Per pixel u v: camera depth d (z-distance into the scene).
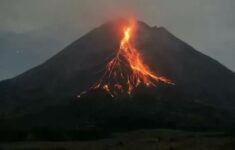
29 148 143.75
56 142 182.25
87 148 136.50
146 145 138.25
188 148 122.06
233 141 139.50
